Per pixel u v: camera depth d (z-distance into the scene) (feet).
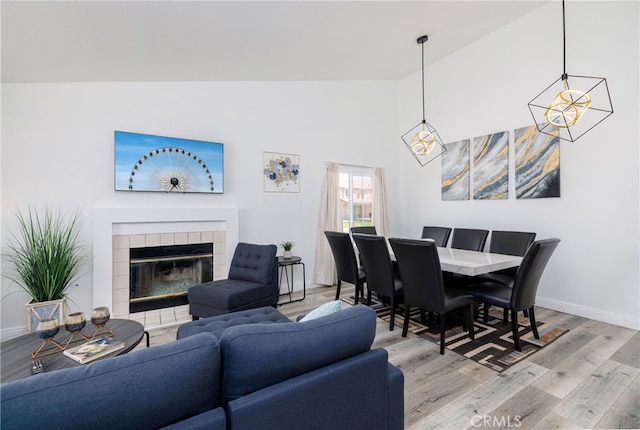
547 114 8.15
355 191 16.30
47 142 9.43
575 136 10.49
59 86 9.57
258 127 13.21
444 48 13.78
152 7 6.85
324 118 15.05
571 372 6.91
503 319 9.91
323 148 15.01
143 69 9.82
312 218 14.69
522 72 11.89
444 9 10.41
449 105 14.78
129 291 10.52
